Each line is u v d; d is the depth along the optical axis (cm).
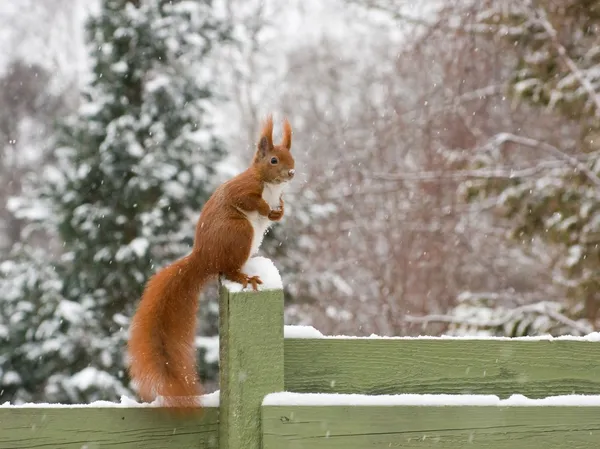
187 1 1478
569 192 1206
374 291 2077
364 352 433
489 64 1962
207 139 1441
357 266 2042
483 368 439
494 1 1442
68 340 1345
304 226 1584
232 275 443
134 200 1384
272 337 393
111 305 1400
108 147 1394
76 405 385
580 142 1412
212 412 397
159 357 428
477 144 1914
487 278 2055
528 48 1332
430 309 2008
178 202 1392
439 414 377
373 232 2039
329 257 2058
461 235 1977
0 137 2803
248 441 384
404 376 433
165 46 1442
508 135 1395
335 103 2511
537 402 379
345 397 381
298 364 429
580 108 1222
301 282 1625
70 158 1452
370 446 377
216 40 1491
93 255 1395
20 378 1355
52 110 2873
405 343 435
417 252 2027
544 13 1308
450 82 1998
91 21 1470
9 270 1434
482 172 1314
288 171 536
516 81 1303
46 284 1398
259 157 544
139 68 1448
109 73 1447
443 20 1672
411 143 2112
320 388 429
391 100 2205
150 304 449
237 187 517
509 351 441
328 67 2464
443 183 2016
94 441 385
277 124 2366
